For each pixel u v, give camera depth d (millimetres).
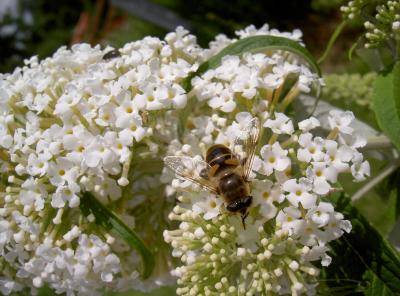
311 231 63
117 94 70
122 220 71
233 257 64
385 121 72
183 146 71
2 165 74
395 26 76
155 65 74
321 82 77
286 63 76
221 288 64
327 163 64
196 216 65
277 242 63
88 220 71
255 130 69
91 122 70
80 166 69
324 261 64
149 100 70
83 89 72
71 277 74
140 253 71
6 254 75
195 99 78
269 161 65
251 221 65
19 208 72
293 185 63
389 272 67
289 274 63
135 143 73
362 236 68
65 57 79
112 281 78
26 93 76
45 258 71
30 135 71
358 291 67
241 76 72
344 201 68
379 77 74
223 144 70
